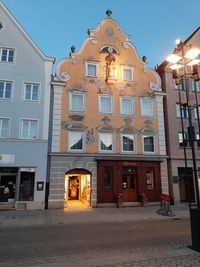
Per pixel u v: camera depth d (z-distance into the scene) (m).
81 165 20.86
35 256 7.32
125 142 22.55
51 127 20.95
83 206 20.89
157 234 10.49
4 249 8.15
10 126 19.80
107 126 22.20
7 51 21.25
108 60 23.33
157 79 24.75
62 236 10.16
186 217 15.76
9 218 15.13
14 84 20.64
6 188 19.06
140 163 22.28
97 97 22.64
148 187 22.47
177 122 24.25
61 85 21.75
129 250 7.92
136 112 23.38
